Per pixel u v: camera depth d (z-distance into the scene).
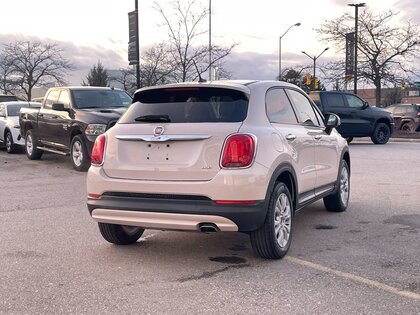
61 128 12.70
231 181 4.75
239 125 4.96
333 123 7.05
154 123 5.20
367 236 6.30
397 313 3.97
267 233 5.08
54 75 51.94
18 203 8.55
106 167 5.27
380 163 13.84
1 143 18.19
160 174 4.98
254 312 4.00
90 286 4.61
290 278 4.78
